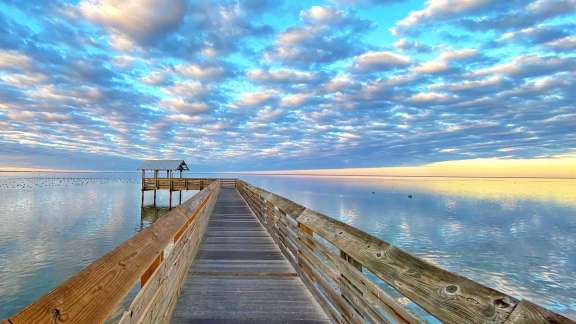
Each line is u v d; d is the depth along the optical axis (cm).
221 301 331
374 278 1385
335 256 265
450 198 8894
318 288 335
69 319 87
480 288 110
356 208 5422
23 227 2581
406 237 3167
